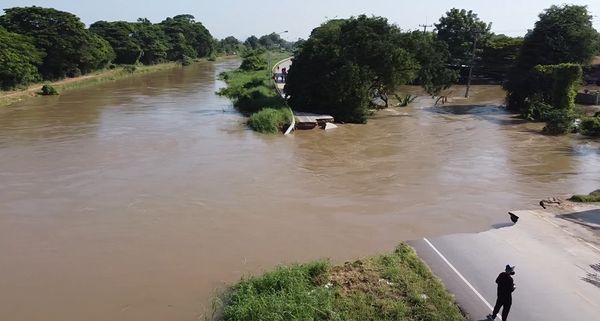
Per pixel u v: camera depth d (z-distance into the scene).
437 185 22.98
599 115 37.00
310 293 12.11
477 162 27.30
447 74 43.47
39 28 60.41
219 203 19.94
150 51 96.81
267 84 55.75
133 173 23.69
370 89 41.72
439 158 27.98
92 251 15.70
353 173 24.59
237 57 160.25
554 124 35.06
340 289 12.57
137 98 51.31
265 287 12.58
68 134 32.19
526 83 44.78
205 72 91.50
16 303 12.77
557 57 49.84
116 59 87.69
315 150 29.20
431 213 19.41
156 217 18.44
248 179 23.11
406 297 12.33
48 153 27.14
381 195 21.38
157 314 12.27
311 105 40.41
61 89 56.53
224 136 32.41
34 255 15.40
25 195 20.50
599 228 17.23
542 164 27.16
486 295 12.71
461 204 20.50
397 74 40.19
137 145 29.36
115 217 18.39
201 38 129.88
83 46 64.75
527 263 14.57
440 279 13.53
